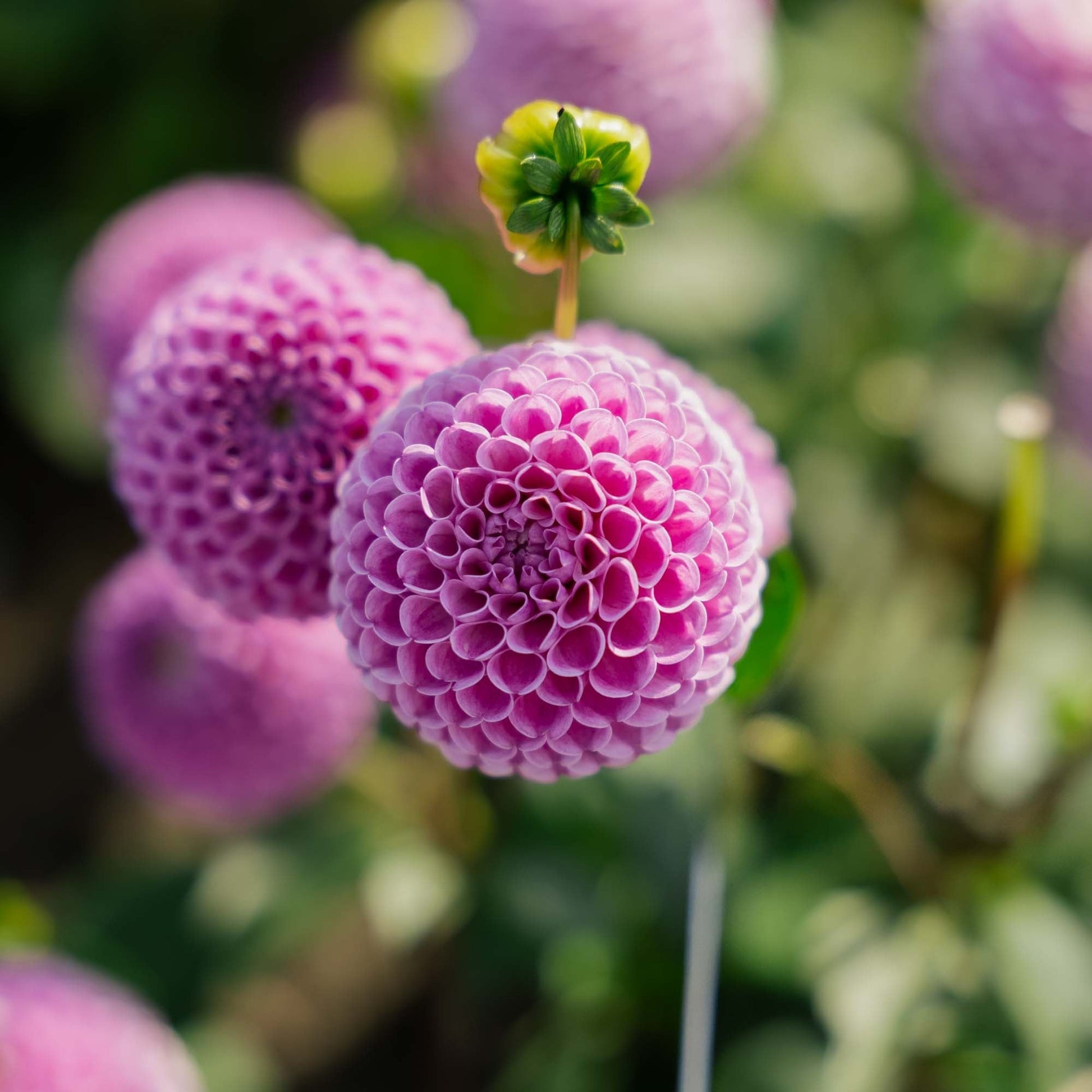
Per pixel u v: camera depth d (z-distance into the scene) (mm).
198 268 635
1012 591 504
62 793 982
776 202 737
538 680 386
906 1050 567
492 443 384
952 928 557
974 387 670
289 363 422
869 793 532
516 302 674
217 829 926
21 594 1078
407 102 657
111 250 681
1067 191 531
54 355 1008
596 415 385
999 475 657
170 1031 650
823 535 664
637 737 391
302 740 560
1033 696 563
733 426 447
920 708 634
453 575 388
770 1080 604
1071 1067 543
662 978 637
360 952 890
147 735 565
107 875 768
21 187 1097
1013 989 545
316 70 987
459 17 628
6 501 1120
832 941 563
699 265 693
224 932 663
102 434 917
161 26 1065
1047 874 571
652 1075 662
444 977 790
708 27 545
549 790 583
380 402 424
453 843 607
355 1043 855
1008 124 529
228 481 425
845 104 757
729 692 453
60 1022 525
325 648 552
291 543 427
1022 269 657
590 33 534
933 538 702
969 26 543
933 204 695
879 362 710
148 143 1052
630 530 384
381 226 755
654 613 384
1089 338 534
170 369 429
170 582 561
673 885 519
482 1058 800
